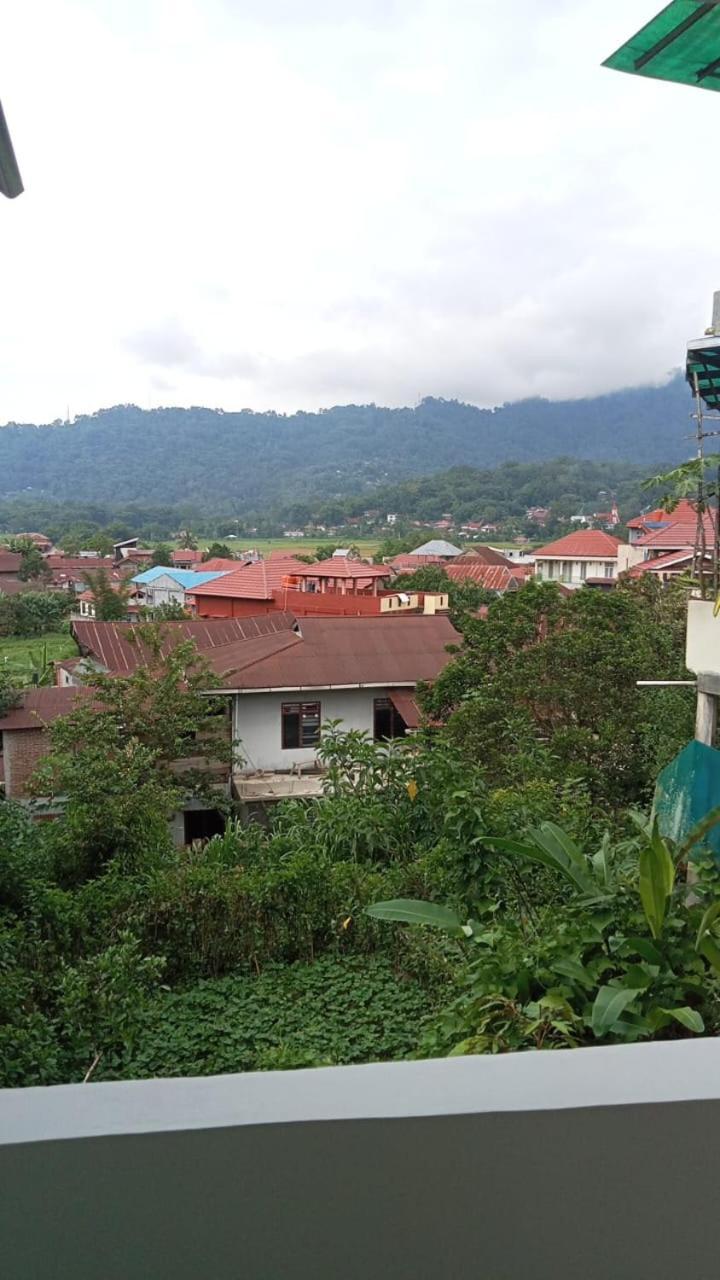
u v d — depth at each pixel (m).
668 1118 1.10
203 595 34.56
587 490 129.50
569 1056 1.18
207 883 8.12
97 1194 1.02
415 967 7.09
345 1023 6.42
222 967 7.92
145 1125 1.02
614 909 3.39
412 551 72.88
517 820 7.32
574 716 12.98
